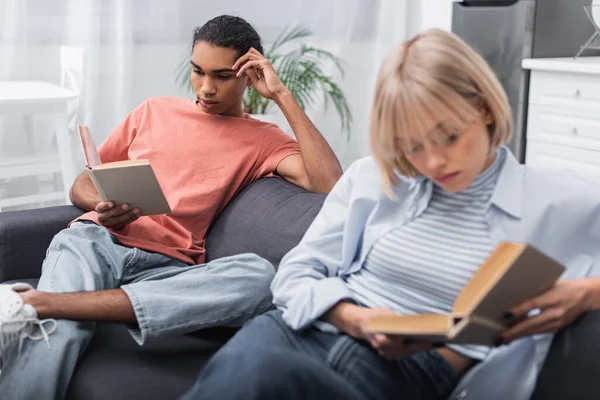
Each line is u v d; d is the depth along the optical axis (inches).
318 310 52.5
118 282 71.9
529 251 40.6
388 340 46.4
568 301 46.3
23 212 82.4
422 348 47.3
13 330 60.4
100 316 62.3
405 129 46.3
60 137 122.1
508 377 51.4
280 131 86.0
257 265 68.5
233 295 65.9
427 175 48.1
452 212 51.4
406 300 53.4
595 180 52.2
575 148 126.9
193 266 71.9
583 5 136.4
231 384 44.7
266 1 158.2
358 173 56.2
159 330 62.4
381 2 167.2
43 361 60.4
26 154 126.4
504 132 47.6
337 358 50.7
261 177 83.8
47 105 119.2
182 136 84.0
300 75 148.9
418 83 45.3
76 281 68.0
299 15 161.6
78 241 72.0
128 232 77.2
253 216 77.7
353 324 51.1
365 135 172.4
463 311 42.9
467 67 45.9
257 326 54.4
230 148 83.2
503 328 44.9
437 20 157.9
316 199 75.1
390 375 49.9
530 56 132.8
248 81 87.7
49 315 61.4
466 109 45.4
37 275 81.1
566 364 48.5
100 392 57.3
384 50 169.2
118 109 148.6
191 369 60.5
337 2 164.1
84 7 141.6
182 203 80.5
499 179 50.6
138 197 72.4
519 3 132.3
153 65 150.7
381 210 54.6
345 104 161.2
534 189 50.9
